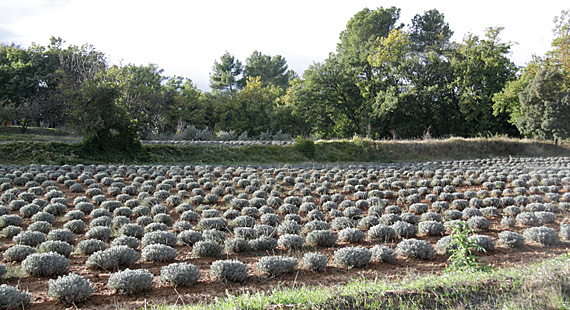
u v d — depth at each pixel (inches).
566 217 517.3
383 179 820.6
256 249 366.9
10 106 1502.2
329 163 1253.7
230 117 2456.9
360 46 2162.9
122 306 236.4
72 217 462.0
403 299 218.8
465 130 1953.7
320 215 510.9
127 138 1050.1
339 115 2015.3
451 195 647.8
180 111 2301.9
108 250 311.9
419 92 1857.8
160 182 753.0
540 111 1587.1
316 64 1973.4
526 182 764.6
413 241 354.9
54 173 743.7
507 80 1916.8
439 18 2432.3
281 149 1277.1
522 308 198.1
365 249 332.8
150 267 315.6
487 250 366.0
